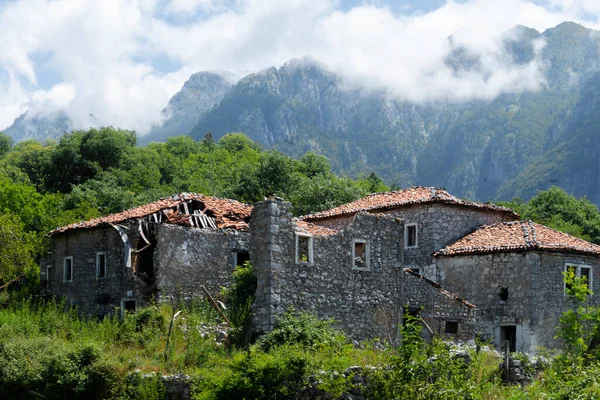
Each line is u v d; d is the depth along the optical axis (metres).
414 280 29.03
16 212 49.53
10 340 24.03
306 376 20.03
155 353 23.75
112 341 25.03
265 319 24.48
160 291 29.58
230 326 25.94
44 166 73.88
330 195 53.34
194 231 31.05
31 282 40.50
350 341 26.12
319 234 26.59
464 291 32.41
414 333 20.89
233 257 31.86
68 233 34.72
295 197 54.19
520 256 30.84
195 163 85.31
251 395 19.78
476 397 18.05
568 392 17.47
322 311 25.77
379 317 27.20
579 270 31.86
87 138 75.12
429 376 18.69
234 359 20.81
